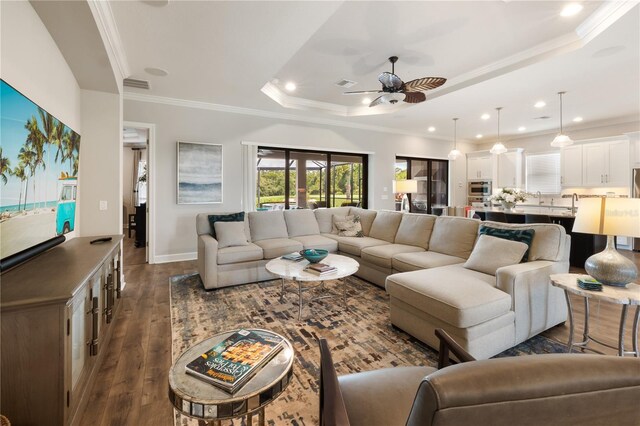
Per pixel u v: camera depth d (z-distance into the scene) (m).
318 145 6.25
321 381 1.09
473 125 6.82
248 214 4.43
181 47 3.10
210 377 1.03
